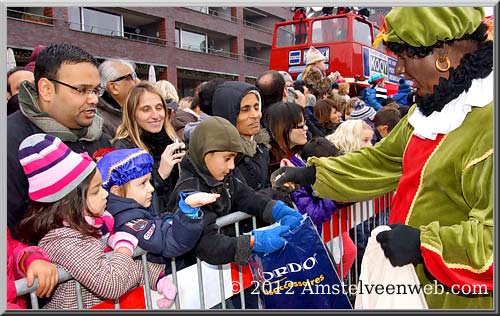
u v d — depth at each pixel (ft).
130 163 5.41
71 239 4.63
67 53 5.63
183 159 6.12
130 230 5.13
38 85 5.68
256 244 5.57
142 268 5.33
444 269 4.25
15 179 5.20
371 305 4.96
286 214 6.15
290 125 8.01
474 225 4.30
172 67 56.18
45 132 5.66
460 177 4.71
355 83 26.11
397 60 5.21
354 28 26.66
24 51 38.75
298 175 6.79
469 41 4.75
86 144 6.36
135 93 7.28
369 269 4.93
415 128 5.21
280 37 29.45
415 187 5.19
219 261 5.47
